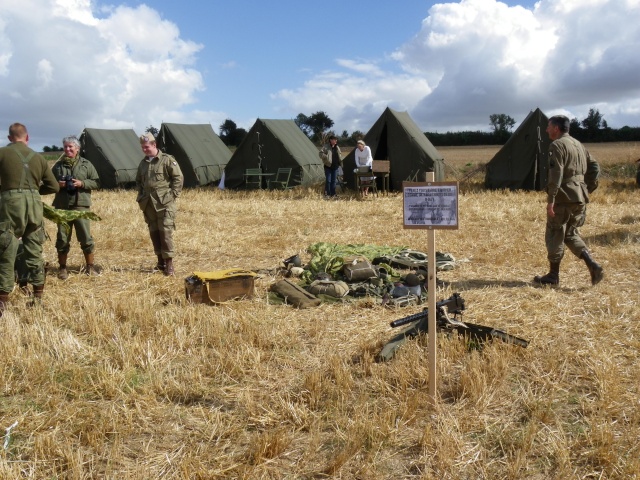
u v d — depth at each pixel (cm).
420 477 331
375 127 1980
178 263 889
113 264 879
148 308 605
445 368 458
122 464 349
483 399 409
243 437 379
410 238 1051
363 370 466
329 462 345
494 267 806
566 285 702
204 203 1622
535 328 545
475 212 1334
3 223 587
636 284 696
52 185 643
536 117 1836
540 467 339
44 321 564
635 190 1841
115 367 479
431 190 399
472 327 509
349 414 402
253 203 1594
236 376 465
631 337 518
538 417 388
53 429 385
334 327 574
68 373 468
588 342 504
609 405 395
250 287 671
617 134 6359
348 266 738
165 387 437
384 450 359
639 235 989
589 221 1177
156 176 784
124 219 1315
